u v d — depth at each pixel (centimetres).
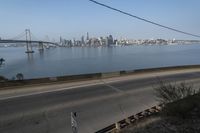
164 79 2670
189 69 3797
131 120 1175
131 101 1656
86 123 1214
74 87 2086
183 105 1195
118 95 1827
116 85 2225
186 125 1048
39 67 9412
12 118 1265
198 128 1007
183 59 11494
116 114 1363
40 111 1388
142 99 1719
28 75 7244
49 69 8725
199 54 15350
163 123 1087
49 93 1845
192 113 1198
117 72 2873
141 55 14988
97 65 9600
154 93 1902
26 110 1404
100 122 1230
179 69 3712
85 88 2058
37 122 1209
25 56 15938
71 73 7594
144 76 2848
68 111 1398
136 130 1024
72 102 1591
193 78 2803
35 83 2238
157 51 19762
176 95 1367
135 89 2061
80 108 1462
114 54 16625
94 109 1448
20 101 1603
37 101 1603
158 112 1280
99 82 2370
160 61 10612
